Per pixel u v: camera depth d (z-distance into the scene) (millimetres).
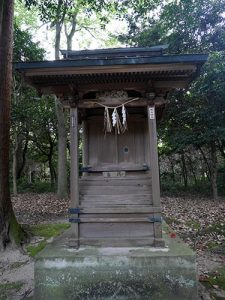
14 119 17078
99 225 5230
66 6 10406
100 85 5336
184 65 4730
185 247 5074
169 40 15570
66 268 4688
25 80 5043
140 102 5383
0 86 7562
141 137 5961
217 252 7039
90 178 5473
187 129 15711
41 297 4656
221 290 5090
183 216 10797
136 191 5305
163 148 20422
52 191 22609
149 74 4973
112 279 4648
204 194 17844
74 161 5285
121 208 5176
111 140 5973
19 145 22906
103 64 4672
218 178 18562
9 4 7785
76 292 4645
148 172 5711
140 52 5922
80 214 5238
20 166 24781
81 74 4875
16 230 7465
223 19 14633
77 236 5188
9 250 7051
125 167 5641
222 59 13172
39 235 8336
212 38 15039
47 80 5098
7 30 7719
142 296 4594
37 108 19000
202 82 13633
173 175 22438
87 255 4719
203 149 18500
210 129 14094
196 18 14703
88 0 10484
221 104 13898
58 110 17031
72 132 5320
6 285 5465
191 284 4578
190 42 15406
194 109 14461
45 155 26750
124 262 4664
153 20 16938
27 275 5848
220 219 9945
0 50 7617
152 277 4613
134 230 5176
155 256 4637
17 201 15984
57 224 9820
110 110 5832
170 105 15867
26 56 15453
